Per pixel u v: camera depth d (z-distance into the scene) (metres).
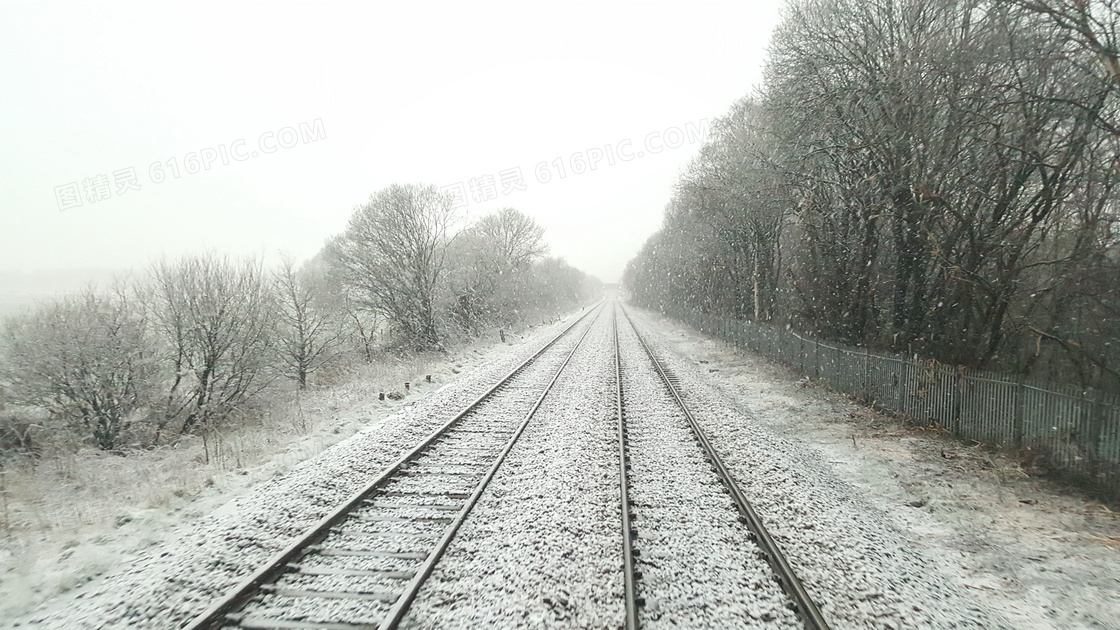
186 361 14.56
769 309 27.81
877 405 14.04
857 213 16.28
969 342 12.30
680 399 14.02
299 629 4.68
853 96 13.59
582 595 5.13
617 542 6.16
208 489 8.42
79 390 12.69
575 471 8.59
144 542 6.57
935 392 11.98
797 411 14.20
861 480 9.22
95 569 5.89
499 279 39.00
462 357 25.80
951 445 10.88
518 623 4.73
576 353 24.80
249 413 15.02
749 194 19.11
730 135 22.17
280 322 19.28
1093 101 9.60
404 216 26.75
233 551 6.06
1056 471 8.81
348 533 6.46
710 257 36.41
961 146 11.72
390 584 5.32
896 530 7.18
